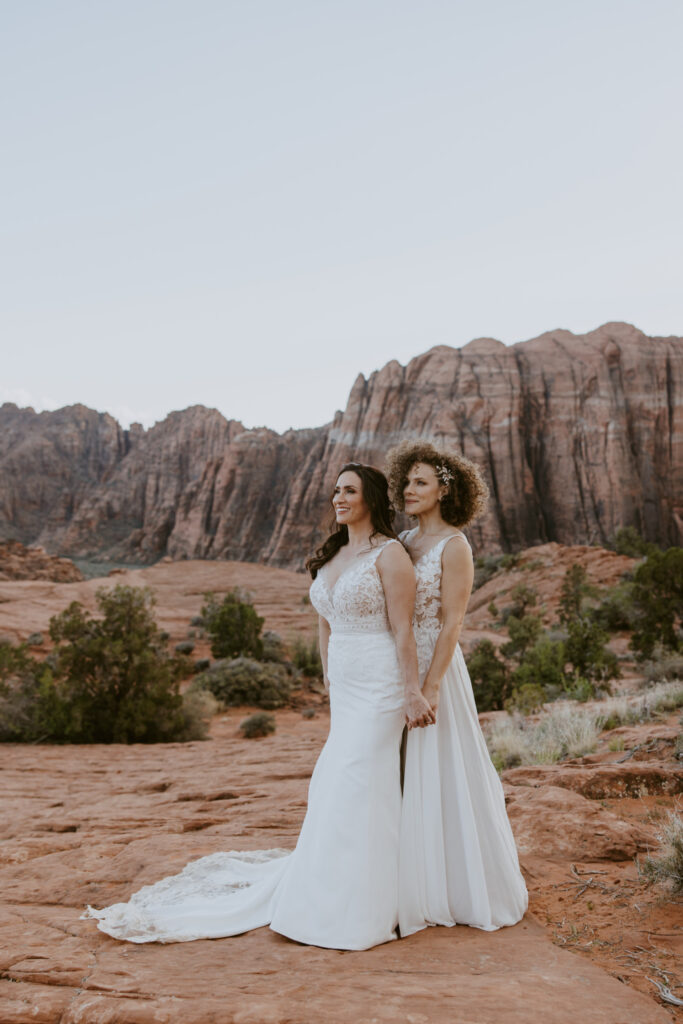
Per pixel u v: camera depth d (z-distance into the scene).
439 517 3.61
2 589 62.25
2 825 6.75
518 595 51.81
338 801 3.19
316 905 3.08
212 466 192.62
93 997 2.47
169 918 3.34
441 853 3.22
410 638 3.31
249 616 39.75
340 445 160.25
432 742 3.32
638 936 3.06
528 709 11.64
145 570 82.81
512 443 138.88
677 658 17.98
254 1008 2.33
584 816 4.40
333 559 3.58
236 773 9.69
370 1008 2.32
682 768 5.70
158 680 20.17
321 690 35.72
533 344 154.50
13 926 3.43
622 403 143.25
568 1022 2.23
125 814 6.75
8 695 20.23
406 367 159.38
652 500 137.88
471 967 2.72
